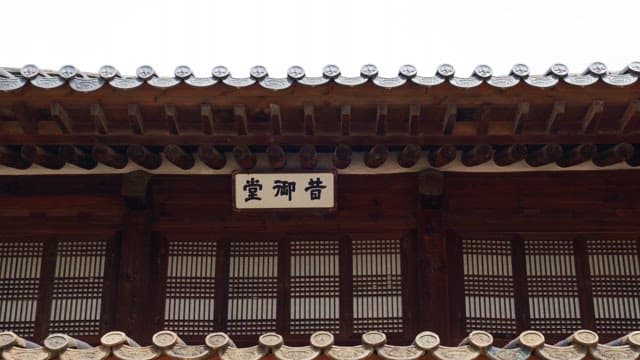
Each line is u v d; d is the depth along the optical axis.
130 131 9.59
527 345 7.21
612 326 10.29
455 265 10.44
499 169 10.55
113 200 10.60
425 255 10.35
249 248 10.62
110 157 9.88
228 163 10.41
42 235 10.56
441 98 8.92
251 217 10.66
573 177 10.64
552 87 8.70
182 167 10.22
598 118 9.14
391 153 10.43
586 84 8.66
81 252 10.52
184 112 9.28
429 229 10.45
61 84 8.71
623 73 8.78
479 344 7.24
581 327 10.27
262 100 8.96
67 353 7.24
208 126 9.38
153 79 8.79
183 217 10.63
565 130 9.52
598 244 10.59
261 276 10.51
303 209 10.30
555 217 10.61
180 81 8.75
